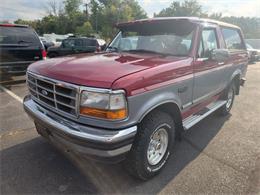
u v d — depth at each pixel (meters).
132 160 2.72
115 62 2.89
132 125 2.46
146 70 2.61
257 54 17.52
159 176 3.06
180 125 3.34
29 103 3.19
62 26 66.69
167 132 3.05
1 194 2.67
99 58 3.17
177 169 3.21
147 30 3.95
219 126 4.76
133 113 2.43
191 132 4.44
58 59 3.21
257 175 3.10
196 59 3.44
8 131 4.23
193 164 3.34
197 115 3.83
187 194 2.73
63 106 2.60
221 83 4.56
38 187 2.80
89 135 2.32
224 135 4.33
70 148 2.63
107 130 2.33
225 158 3.52
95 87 2.29
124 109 2.34
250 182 2.95
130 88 2.36
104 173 3.09
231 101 5.49
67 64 2.85
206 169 3.22
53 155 3.46
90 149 2.35
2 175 2.99
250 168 3.26
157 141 2.99
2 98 6.23
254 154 3.65
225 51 3.50
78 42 13.99
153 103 2.63
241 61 5.41
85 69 2.60
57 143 2.90
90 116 2.37
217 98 4.75
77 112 2.43
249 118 5.25
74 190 2.77
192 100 3.51
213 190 2.80
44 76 2.76
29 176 2.99
